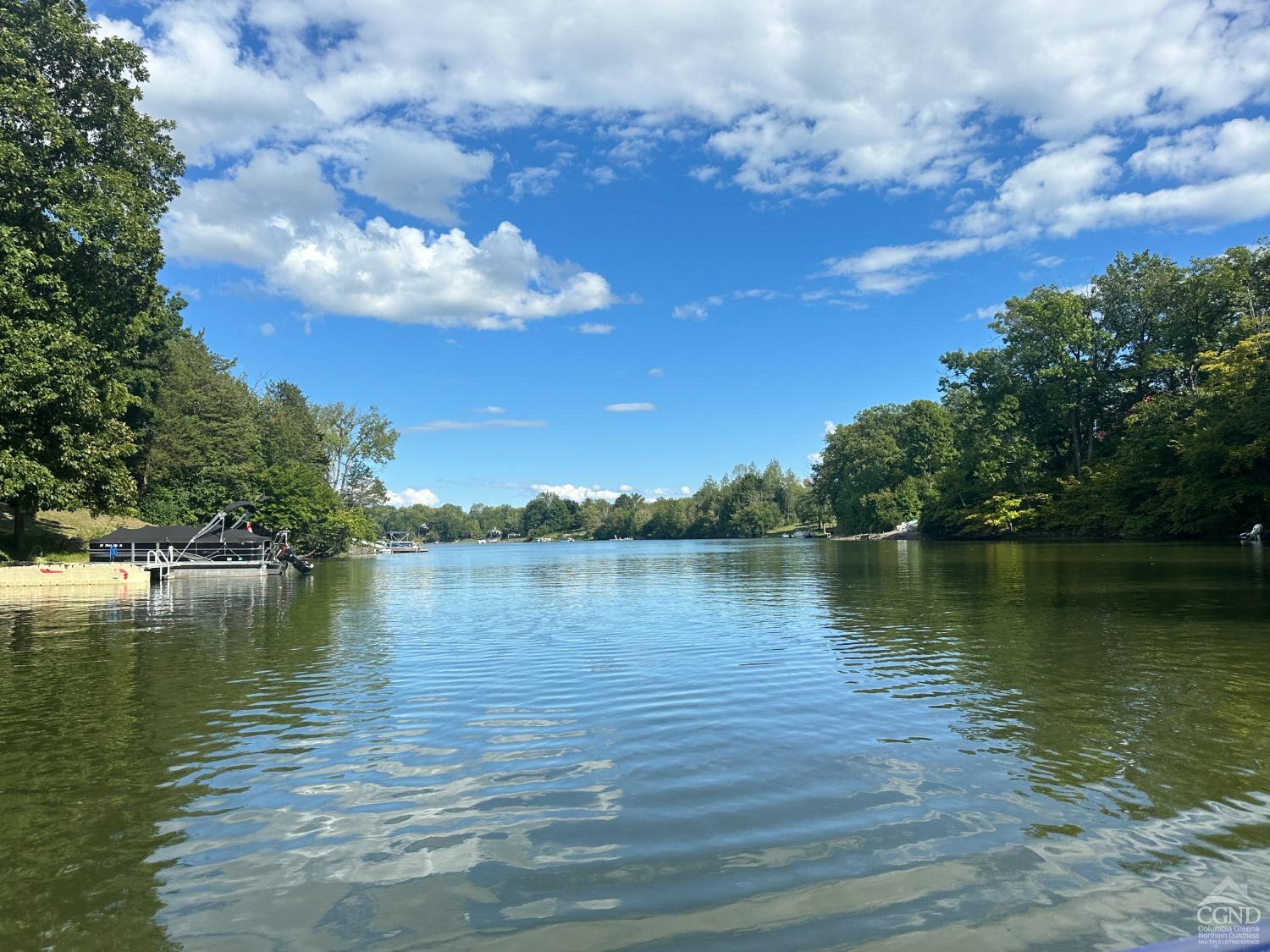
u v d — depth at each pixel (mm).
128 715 8844
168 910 4395
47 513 47188
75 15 29016
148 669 11805
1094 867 4727
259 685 10508
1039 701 8766
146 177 31344
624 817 5621
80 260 28422
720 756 7031
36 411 26281
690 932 4066
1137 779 6211
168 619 19219
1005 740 7332
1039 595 19891
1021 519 66500
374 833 5441
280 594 27906
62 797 6219
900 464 100875
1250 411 42156
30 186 25875
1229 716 7965
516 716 8609
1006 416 66688
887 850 4996
